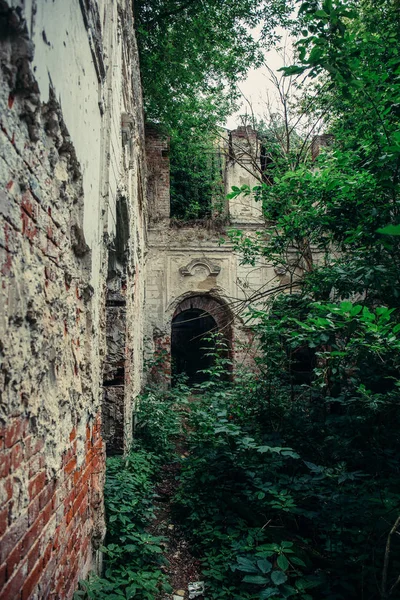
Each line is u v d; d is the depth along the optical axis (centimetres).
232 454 531
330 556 402
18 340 164
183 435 826
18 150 164
